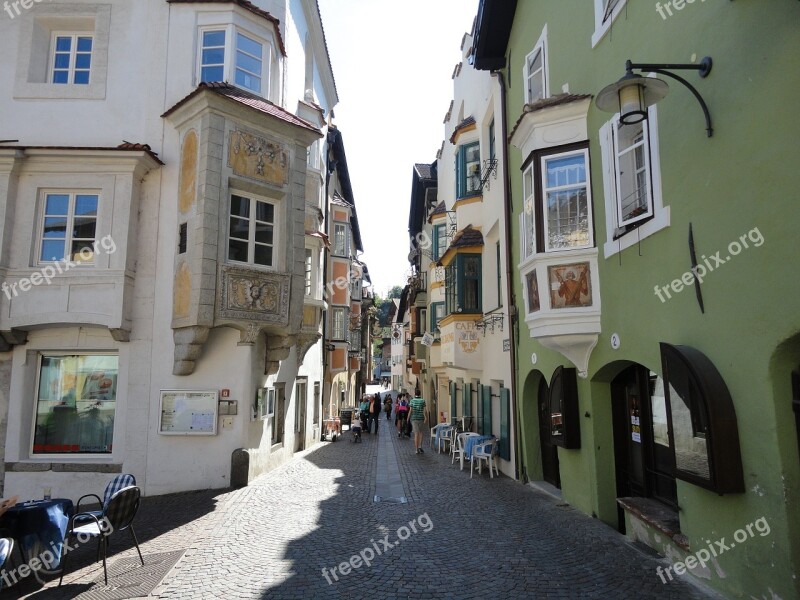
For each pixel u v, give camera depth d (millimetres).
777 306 4102
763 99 4207
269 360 11969
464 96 17641
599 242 7441
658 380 6941
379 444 19438
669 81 5637
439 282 20344
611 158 7051
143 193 11367
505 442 11914
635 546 6430
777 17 4031
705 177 5012
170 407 10789
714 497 4973
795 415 4152
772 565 4238
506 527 7496
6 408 10773
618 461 7828
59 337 11008
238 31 12039
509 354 11727
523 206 8672
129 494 6199
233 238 10906
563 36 8875
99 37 11961
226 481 10664
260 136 11375
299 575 5758
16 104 11742
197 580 5656
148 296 11078
